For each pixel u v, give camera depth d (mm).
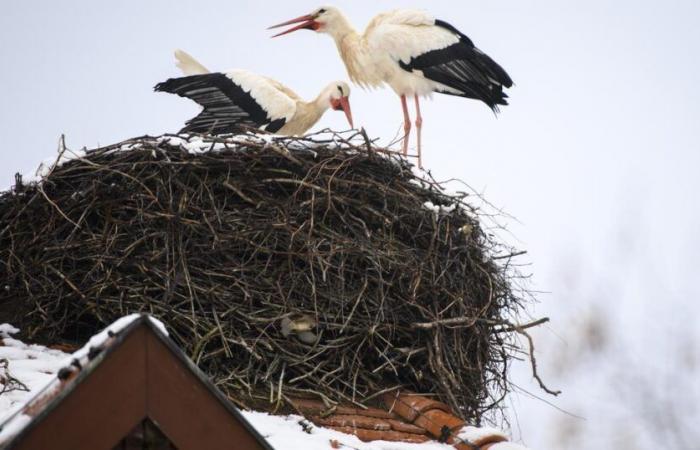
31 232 12945
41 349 12219
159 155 12914
